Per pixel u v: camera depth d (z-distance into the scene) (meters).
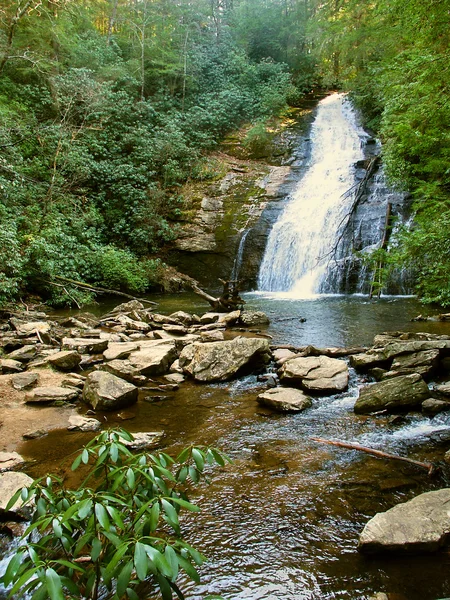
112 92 19.61
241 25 26.91
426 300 10.59
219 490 3.47
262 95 23.56
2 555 2.79
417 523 2.76
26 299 12.49
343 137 21.44
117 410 5.30
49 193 14.59
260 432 4.59
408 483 3.51
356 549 2.76
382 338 7.71
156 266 16.53
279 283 16.39
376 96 18.48
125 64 21.62
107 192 17.67
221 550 2.79
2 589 2.51
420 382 5.21
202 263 17.12
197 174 19.33
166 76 22.84
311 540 2.86
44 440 4.48
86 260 14.67
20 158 14.08
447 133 7.64
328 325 9.55
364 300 12.88
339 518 3.08
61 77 16.81
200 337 8.34
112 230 17.08
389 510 2.89
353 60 19.16
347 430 4.59
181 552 1.70
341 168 18.81
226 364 6.49
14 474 3.43
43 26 18.17
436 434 4.38
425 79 6.13
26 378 6.13
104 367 6.59
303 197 18.06
